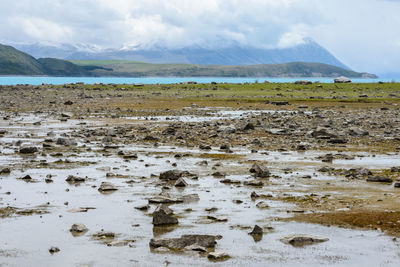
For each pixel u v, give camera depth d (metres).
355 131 42.12
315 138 39.62
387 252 12.95
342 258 12.55
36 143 35.44
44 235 14.36
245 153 31.56
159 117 60.31
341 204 18.12
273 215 16.61
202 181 22.55
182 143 36.38
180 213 16.92
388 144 36.50
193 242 13.52
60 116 59.38
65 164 26.83
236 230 14.92
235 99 99.12
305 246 13.45
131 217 16.34
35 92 122.31
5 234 14.43
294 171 25.34
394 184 21.45
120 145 35.03
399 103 91.31
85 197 19.14
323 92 133.75
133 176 23.55
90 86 160.00
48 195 19.44
